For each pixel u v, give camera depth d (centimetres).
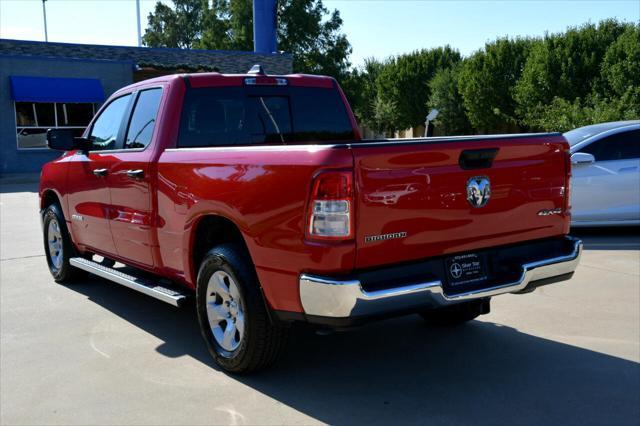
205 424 353
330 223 336
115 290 662
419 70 5588
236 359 408
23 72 2498
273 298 373
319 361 448
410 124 5741
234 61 3231
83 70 2614
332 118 567
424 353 461
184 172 438
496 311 564
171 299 456
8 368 442
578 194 898
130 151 520
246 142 516
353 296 333
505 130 4453
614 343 475
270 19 3394
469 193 376
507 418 354
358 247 338
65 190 634
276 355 403
